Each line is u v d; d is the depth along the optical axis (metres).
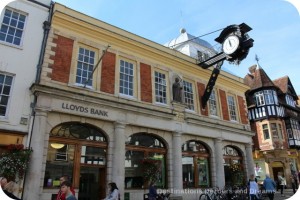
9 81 10.43
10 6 11.00
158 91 15.16
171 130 14.62
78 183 11.09
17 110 10.16
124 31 14.52
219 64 16.12
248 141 19.64
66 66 11.85
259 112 27.11
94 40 13.15
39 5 11.84
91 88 12.33
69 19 12.31
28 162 9.66
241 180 17.86
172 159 14.44
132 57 14.38
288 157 25.45
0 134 9.57
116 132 12.42
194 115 16.27
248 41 13.41
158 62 15.62
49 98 10.77
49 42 11.57
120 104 12.63
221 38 14.80
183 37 23.38
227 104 19.30
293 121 28.53
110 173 11.90
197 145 16.48
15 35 10.99
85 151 11.70
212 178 16.36
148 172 13.31
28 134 10.10
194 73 17.55
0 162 8.99
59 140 11.05
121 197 11.62
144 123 13.49
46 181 10.31
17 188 9.30
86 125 11.97
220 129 17.55
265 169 25.52
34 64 11.03
